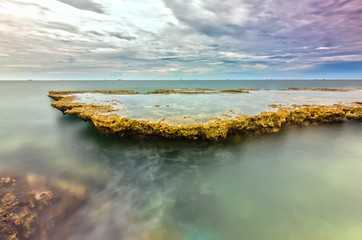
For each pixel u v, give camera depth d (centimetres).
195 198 765
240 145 1242
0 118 1977
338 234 592
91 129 1509
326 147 1229
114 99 2345
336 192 798
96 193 770
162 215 672
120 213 673
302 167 1000
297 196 773
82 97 2503
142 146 1212
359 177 905
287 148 1207
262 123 1366
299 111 1603
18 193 685
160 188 827
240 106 1881
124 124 1183
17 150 1161
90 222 626
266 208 709
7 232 502
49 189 735
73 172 912
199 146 1203
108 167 984
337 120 1652
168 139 1218
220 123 1208
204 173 948
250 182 873
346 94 3195
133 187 828
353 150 1191
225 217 667
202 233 602
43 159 1045
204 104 2011
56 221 602
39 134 1460
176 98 2566
